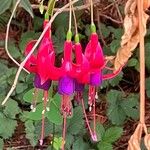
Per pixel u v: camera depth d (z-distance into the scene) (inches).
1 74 27.4
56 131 25.8
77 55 13.2
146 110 28.5
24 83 27.4
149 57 28.3
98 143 25.7
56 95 23.7
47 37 13.4
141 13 14.3
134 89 29.7
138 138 14.9
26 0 20.7
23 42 28.1
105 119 27.6
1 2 22.8
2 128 25.8
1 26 30.1
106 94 27.9
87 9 29.4
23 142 26.8
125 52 14.9
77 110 26.1
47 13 13.9
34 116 23.3
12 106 26.4
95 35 13.5
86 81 13.3
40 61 13.1
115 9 31.0
